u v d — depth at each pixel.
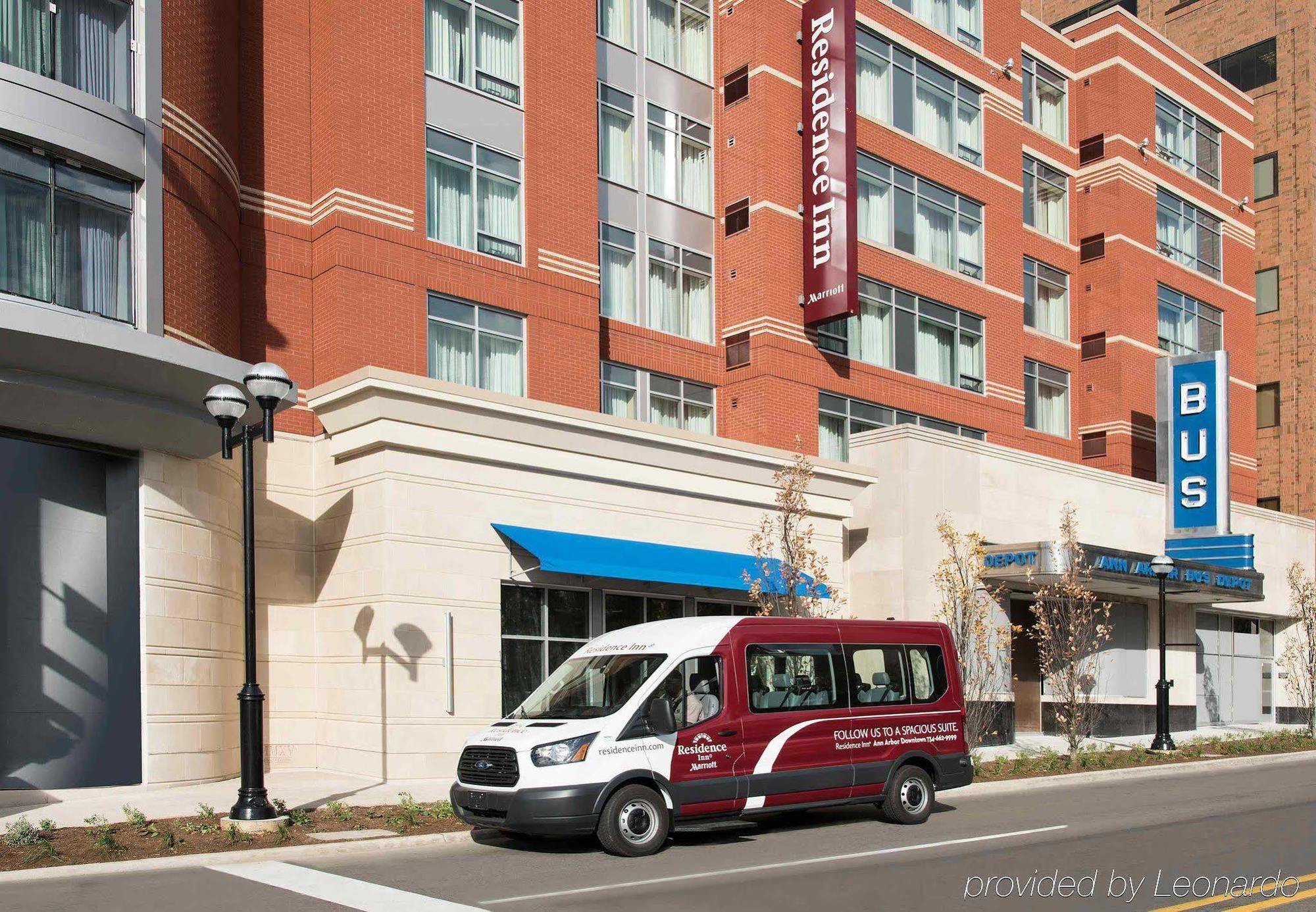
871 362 28.33
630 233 25.72
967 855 11.34
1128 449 34.31
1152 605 32.03
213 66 18.50
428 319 20.75
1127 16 36.19
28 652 14.98
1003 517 27.66
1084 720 26.72
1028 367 33.72
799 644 13.39
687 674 12.42
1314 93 42.66
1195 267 38.44
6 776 14.64
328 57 20.53
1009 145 32.69
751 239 26.91
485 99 21.98
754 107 27.17
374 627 18.17
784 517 20.44
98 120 15.53
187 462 16.89
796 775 12.84
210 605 17.08
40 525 15.25
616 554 20.06
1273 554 37.19
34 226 14.91
